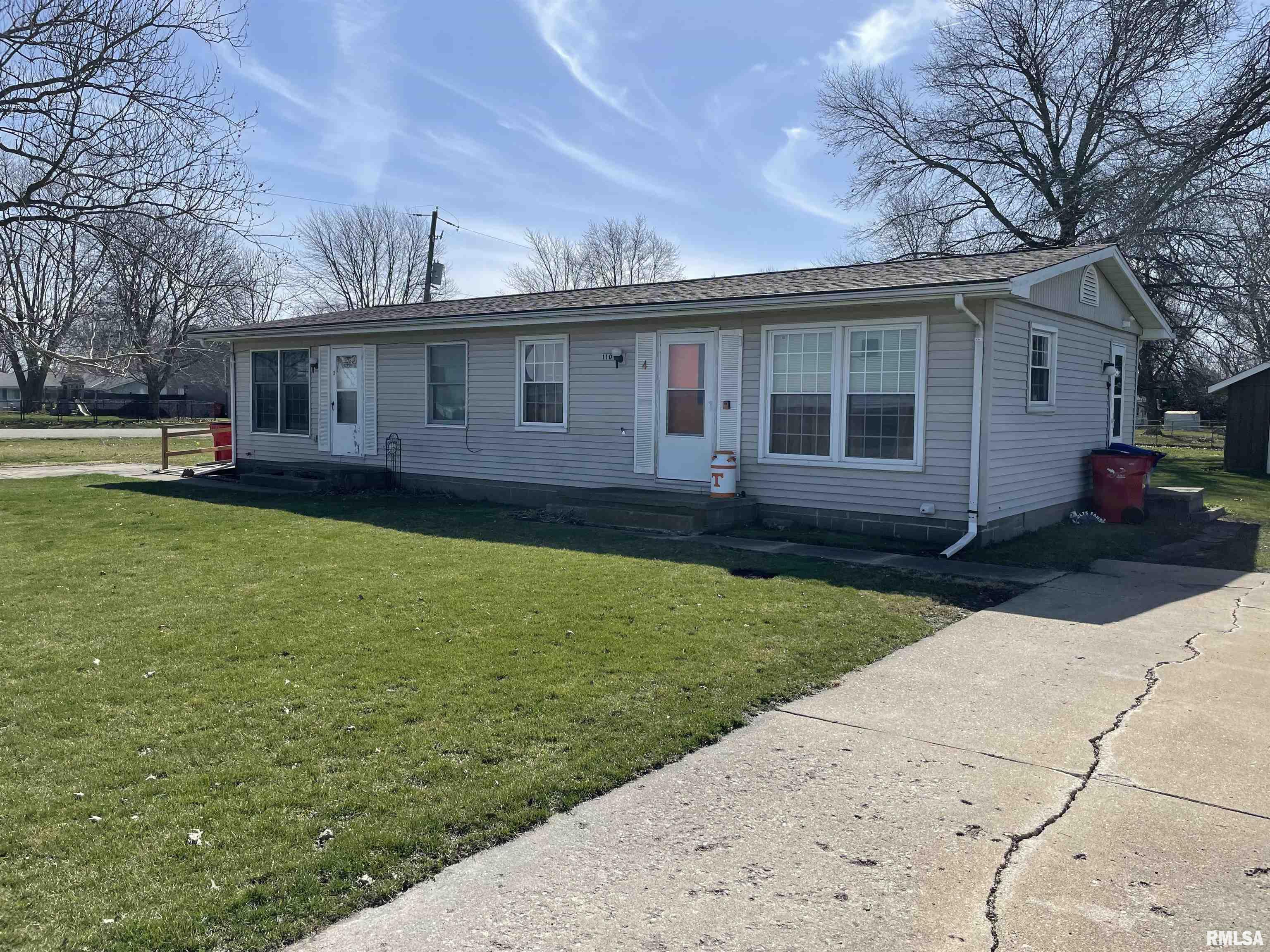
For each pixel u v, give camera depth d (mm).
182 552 9367
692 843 3551
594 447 13094
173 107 12266
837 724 4879
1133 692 5434
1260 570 9273
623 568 8617
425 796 3846
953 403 9984
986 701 5262
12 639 6082
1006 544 10219
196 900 3045
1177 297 23391
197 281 13359
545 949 2852
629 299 12820
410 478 15281
